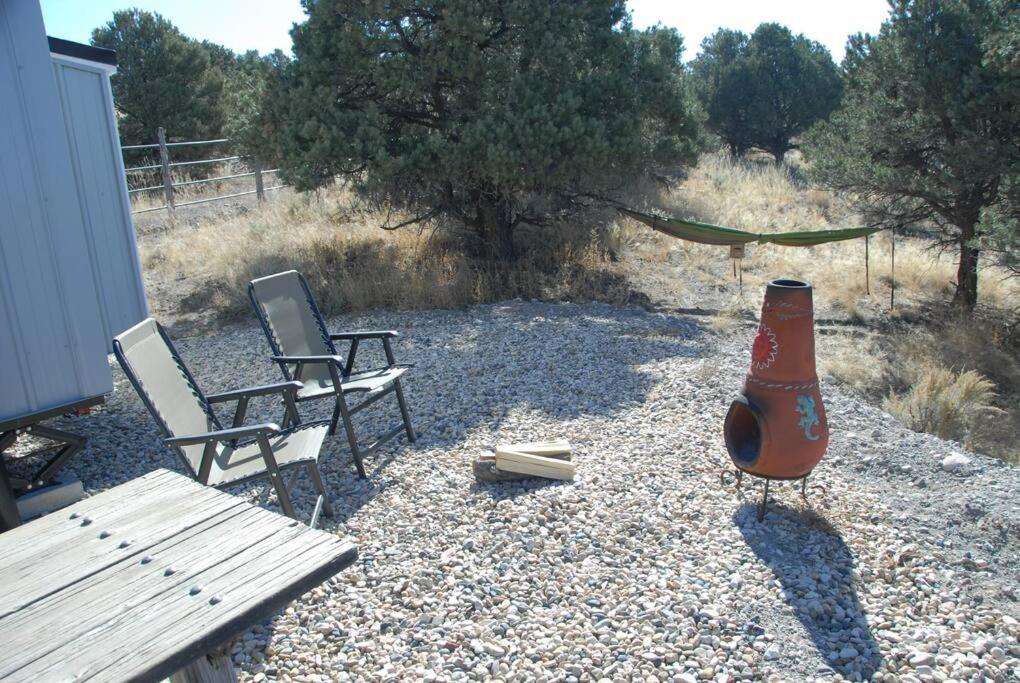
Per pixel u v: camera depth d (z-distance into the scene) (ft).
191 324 32.14
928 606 10.91
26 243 14.44
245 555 6.70
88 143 18.45
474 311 32.45
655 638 9.96
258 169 51.29
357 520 13.38
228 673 6.99
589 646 9.87
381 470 15.61
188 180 60.59
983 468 15.29
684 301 35.88
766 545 12.35
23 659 5.40
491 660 9.59
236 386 23.13
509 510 13.51
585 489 14.26
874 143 37.17
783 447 12.59
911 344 31.37
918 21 34.30
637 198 47.19
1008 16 31.99
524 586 11.26
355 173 35.76
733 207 50.65
